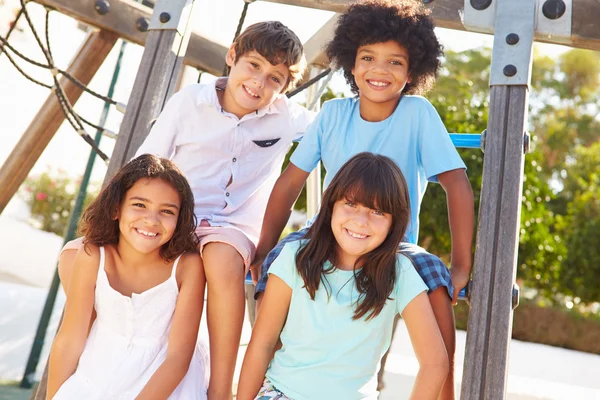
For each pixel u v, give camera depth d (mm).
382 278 1851
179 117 2361
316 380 1829
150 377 1911
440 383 1773
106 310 1965
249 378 1889
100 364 1915
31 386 4086
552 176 16125
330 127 2268
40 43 3322
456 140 2271
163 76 2451
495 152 2068
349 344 1843
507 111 2092
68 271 2096
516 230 1991
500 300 1948
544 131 17219
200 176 2367
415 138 2180
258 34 2299
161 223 1953
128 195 1976
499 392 1885
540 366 7871
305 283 1881
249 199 2438
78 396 1854
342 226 1871
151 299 1970
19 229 9984
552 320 11211
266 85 2316
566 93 17703
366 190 1850
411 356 6453
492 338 1927
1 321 5340
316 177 3420
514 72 2105
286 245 1967
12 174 3865
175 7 2504
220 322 2008
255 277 2256
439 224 6523
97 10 3561
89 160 4258
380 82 2168
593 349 10977
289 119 2475
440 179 2141
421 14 2236
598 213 11203
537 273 9500
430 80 2316
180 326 1969
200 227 2178
